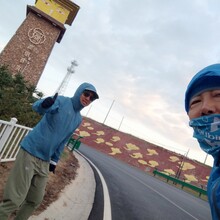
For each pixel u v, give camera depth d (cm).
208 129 98
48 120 303
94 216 503
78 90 319
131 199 808
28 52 2955
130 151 4825
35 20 3084
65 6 3319
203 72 107
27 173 286
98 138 5100
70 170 905
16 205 280
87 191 702
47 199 470
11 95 1129
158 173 2908
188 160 4688
